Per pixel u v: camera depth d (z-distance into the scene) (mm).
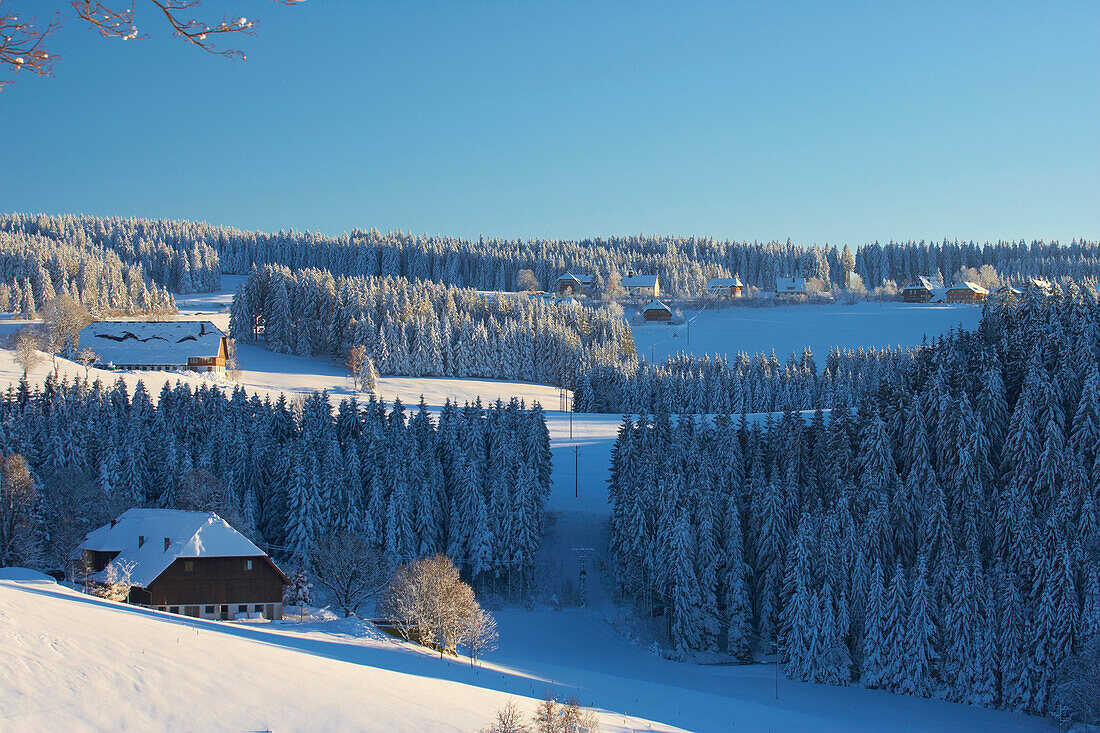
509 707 31438
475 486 80250
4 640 26859
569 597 79438
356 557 65625
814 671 63250
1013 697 57625
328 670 35031
